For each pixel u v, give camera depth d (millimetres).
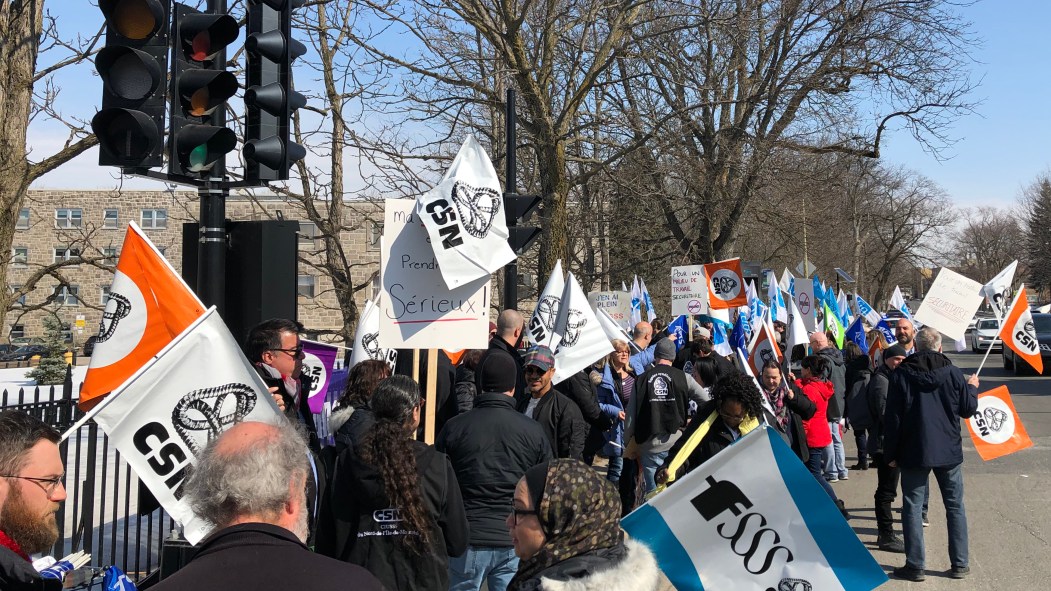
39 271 10930
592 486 2695
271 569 2064
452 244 5961
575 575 2529
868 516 9391
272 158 5176
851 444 15273
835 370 11602
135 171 4906
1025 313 9367
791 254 31234
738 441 3705
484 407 4891
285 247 5254
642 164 17719
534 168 19500
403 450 3863
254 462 2193
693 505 3723
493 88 16156
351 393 4902
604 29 16844
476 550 4684
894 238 64312
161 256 4672
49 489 2930
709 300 12898
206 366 3846
